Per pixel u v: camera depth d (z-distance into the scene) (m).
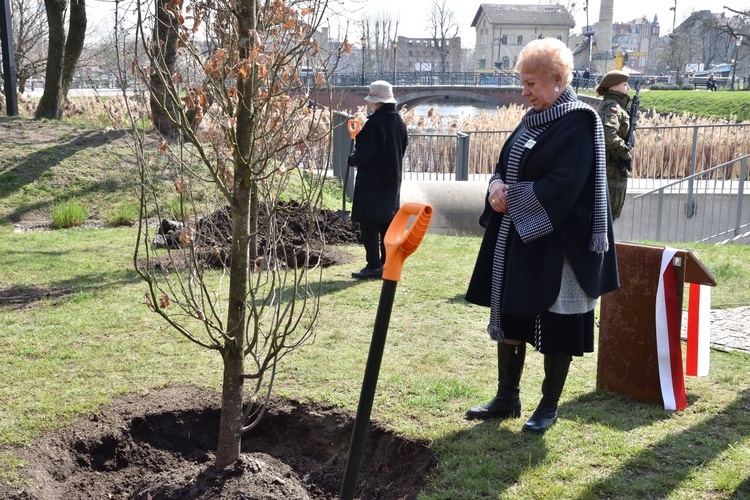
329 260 8.02
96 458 3.94
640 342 4.20
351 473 2.52
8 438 3.82
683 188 14.67
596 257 3.63
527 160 3.64
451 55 118.44
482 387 4.46
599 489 3.27
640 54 96.31
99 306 6.21
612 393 4.32
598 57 94.69
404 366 4.84
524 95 3.70
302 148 3.65
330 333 5.50
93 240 9.19
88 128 14.84
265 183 3.52
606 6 94.06
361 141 7.14
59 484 3.68
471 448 3.65
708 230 13.84
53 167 12.55
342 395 4.38
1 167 12.41
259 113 3.16
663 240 14.08
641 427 3.87
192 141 3.12
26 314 6.00
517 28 113.44
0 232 10.19
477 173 16.38
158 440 4.19
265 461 3.83
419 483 3.54
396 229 2.48
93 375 4.70
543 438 3.74
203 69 3.08
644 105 54.31
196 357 5.02
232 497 3.34
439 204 10.93
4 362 4.90
